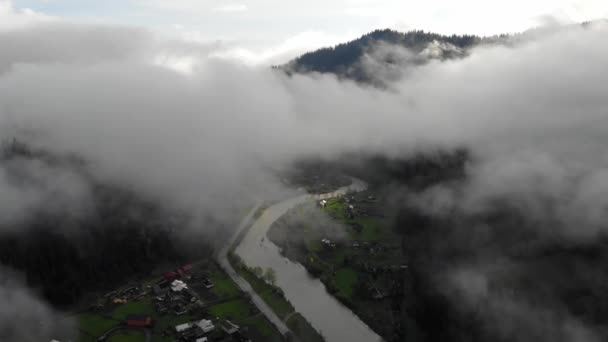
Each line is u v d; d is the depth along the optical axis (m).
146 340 150.25
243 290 186.25
